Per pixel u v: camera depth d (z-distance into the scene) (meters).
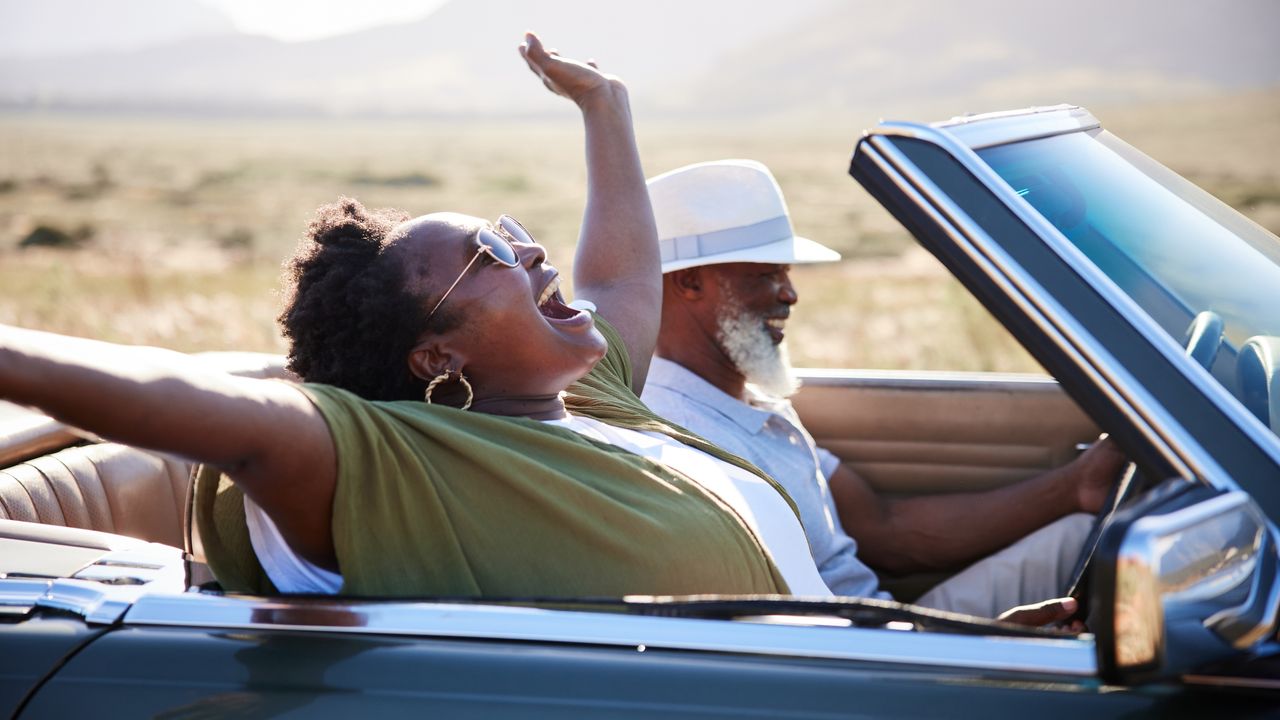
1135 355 1.39
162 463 2.48
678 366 3.02
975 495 3.09
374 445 1.62
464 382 2.00
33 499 2.14
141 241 25.66
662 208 3.04
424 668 1.39
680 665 1.36
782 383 3.04
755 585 1.89
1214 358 1.52
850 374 3.34
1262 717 1.22
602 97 2.75
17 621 1.52
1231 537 1.20
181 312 9.35
